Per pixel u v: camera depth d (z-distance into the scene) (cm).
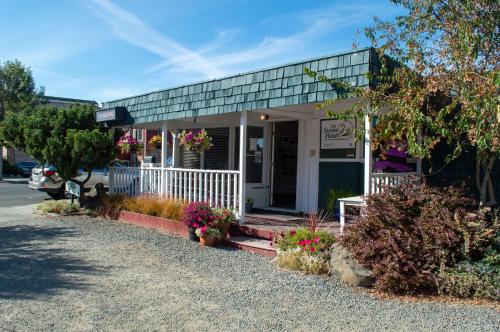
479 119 536
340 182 968
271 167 1143
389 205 599
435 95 664
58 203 1277
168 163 1453
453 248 560
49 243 840
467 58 580
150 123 1191
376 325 441
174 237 898
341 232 677
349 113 669
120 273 634
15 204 1606
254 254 756
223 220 837
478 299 518
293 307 495
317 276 617
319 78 684
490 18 593
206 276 622
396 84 681
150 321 452
